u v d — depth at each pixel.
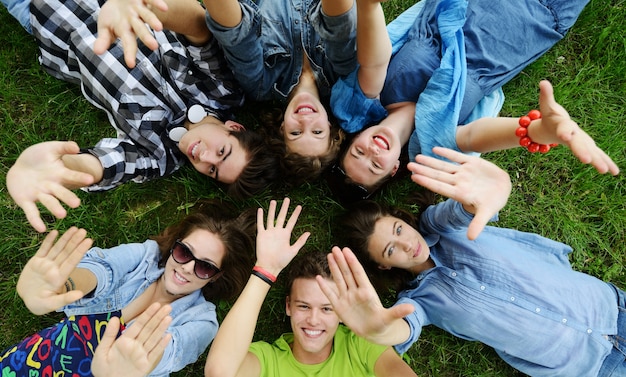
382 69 1.84
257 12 1.79
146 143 2.00
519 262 2.01
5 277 2.10
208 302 2.04
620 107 2.22
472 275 2.00
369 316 1.43
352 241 2.05
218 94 2.05
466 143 1.92
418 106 1.97
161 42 1.97
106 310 1.88
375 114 2.05
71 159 1.70
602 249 2.20
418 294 2.05
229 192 2.06
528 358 2.00
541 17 2.02
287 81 2.07
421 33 2.04
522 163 2.24
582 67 2.23
